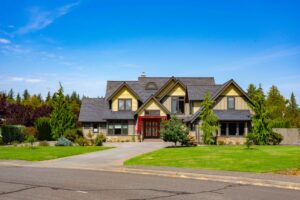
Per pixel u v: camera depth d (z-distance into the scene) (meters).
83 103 56.31
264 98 40.44
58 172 19.59
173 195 12.87
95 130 53.66
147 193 13.18
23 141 48.94
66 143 40.69
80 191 13.44
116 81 58.22
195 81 57.53
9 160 25.77
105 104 54.19
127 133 52.16
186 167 20.28
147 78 58.41
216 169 19.38
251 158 23.08
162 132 37.88
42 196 12.42
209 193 13.39
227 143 43.72
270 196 12.93
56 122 52.41
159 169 19.55
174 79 53.34
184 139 37.69
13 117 68.56
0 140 43.84
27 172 19.52
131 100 52.72
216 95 44.81
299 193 13.62
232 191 13.90
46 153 30.09
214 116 41.12
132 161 23.83
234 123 44.56
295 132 43.75
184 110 52.03
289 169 18.77
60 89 53.28
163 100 52.41
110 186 14.71
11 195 12.62
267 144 40.03
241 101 45.47
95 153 30.88
